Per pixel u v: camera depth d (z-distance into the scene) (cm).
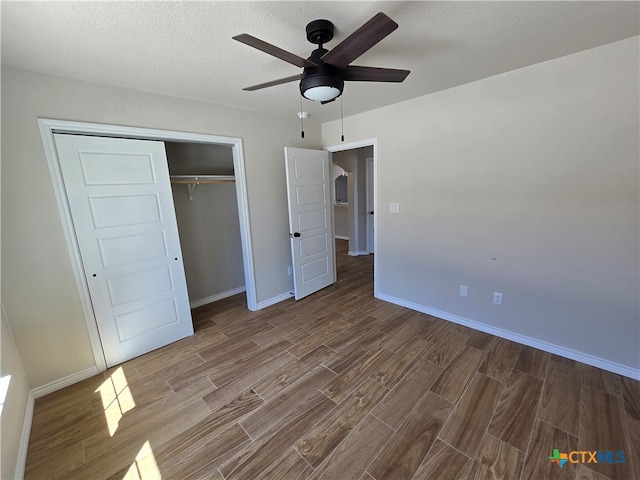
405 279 332
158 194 260
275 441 166
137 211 249
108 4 127
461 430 168
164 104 251
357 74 164
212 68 199
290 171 337
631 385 198
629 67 181
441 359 235
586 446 155
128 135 237
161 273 268
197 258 364
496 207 249
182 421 184
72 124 208
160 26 147
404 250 325
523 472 143
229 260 396
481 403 188
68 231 215
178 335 284
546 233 227
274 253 356
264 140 327
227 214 388
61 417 190
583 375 210
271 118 330
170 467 154
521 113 224
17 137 190
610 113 190
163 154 259
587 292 215
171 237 271
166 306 273
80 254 222
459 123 258
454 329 283
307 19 146
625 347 205
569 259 220
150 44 165
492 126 240
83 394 212
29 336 204
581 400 186
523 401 188
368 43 131
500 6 141
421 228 305
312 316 323
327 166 384
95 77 207
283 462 154
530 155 225
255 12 138
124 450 165
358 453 157
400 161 308
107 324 240
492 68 219
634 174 188
